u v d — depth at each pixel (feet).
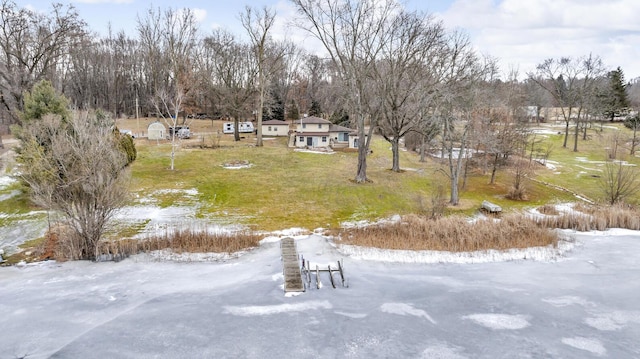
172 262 62.13
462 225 72.38
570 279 59.36
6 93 136.15
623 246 71.36
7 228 70.23
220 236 67.72
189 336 44.47
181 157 132.57
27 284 54.34
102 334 44.34
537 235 71.92
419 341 44.55
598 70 208.64
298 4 102.94
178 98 143.95
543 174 127.03
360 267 62.23
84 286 54.49
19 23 126.41
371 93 108.17
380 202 92.12
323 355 41.98
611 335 46.11
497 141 106.52
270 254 65.21
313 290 55.26
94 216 61.72
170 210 82.79
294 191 98.73
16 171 78.43
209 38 239.50
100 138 62.18
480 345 44.06
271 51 203.51
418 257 65.46
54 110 84.02
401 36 103.55
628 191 101.91
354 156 146.10
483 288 56.70
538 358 42.01
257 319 48.08
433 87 104.01
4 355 40.47
